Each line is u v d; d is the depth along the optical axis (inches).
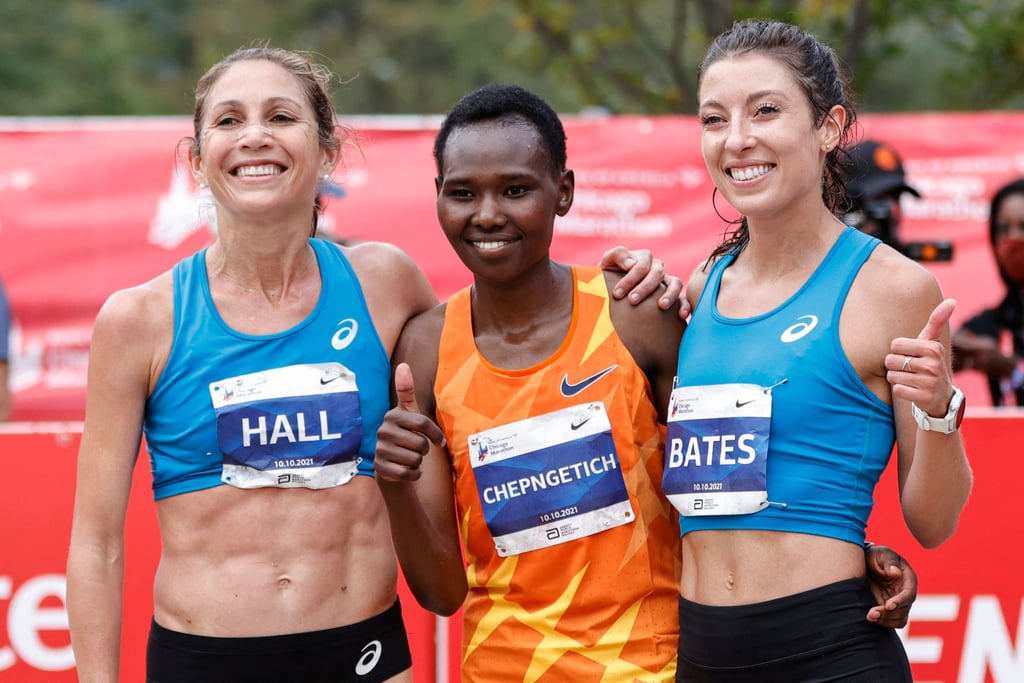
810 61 338.0
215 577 351.6
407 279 385.7
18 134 717.3
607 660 352.2
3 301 681.0
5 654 468.1
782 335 331.6
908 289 323.6
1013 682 459.5
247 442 350.3
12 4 1956.2
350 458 356.8
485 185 350.0
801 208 337.7
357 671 357.7
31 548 469.4
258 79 358.6
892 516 463.8
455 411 362.9
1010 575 459.5
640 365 364.2
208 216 464.8
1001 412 463.8
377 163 716.7
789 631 323.0
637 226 721.0
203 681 349.4
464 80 2202.3
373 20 2267.5
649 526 359.3
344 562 357.4
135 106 1967.3
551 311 367.9
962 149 716.7
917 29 1668.3
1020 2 1051.9
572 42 1069.8
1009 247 652.1
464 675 371.6
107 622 353.1
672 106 1061.8
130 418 356.8
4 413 677.9
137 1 2367.1
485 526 360.5
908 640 461.1
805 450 325.7
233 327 357.7
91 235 719.7
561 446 354.6
